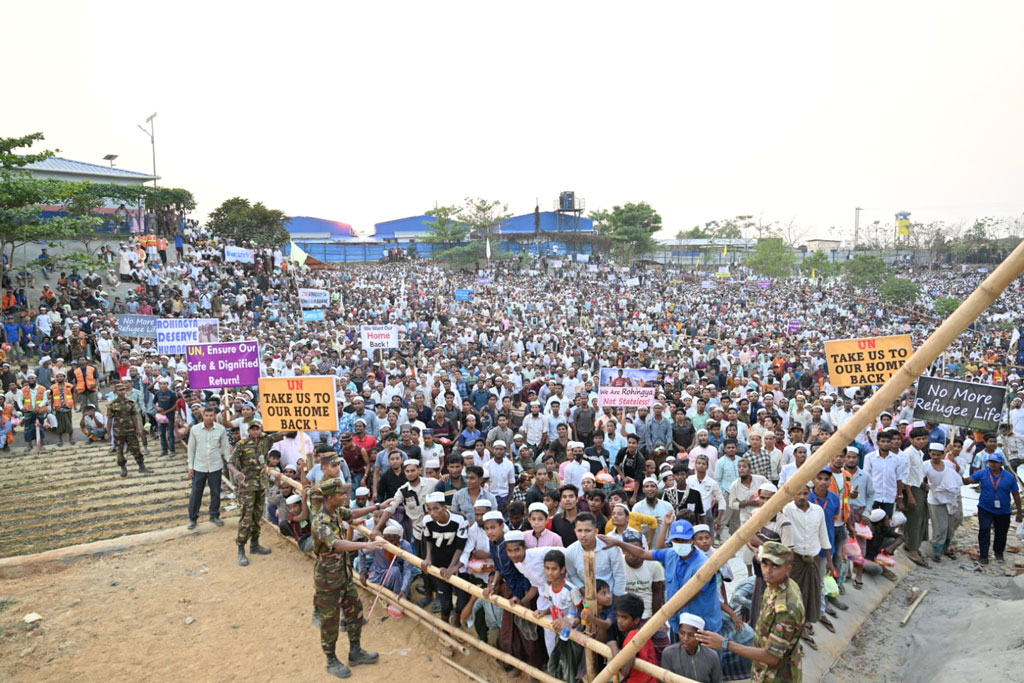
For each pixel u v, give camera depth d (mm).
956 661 6727
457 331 31922
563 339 31781
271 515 10617
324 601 6543
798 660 5148
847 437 3535
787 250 88938
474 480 8078
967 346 39688
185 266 34125
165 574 8789
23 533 10102
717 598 6070
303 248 81812
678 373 22906
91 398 18125
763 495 7332
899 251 94688
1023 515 11438
